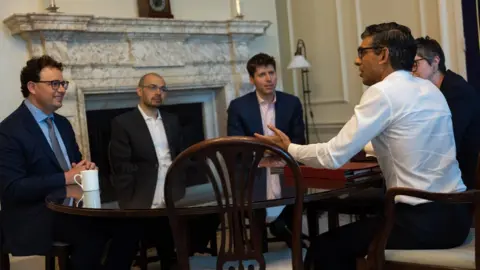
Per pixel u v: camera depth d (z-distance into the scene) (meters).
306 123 4.79
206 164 1.47
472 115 2.30
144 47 3.71
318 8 4.55
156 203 1.70
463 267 1.60
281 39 4.92
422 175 1.73
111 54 3.58
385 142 1.78
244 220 1.52
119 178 2.39
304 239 2.93
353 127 1.73
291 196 1.62
